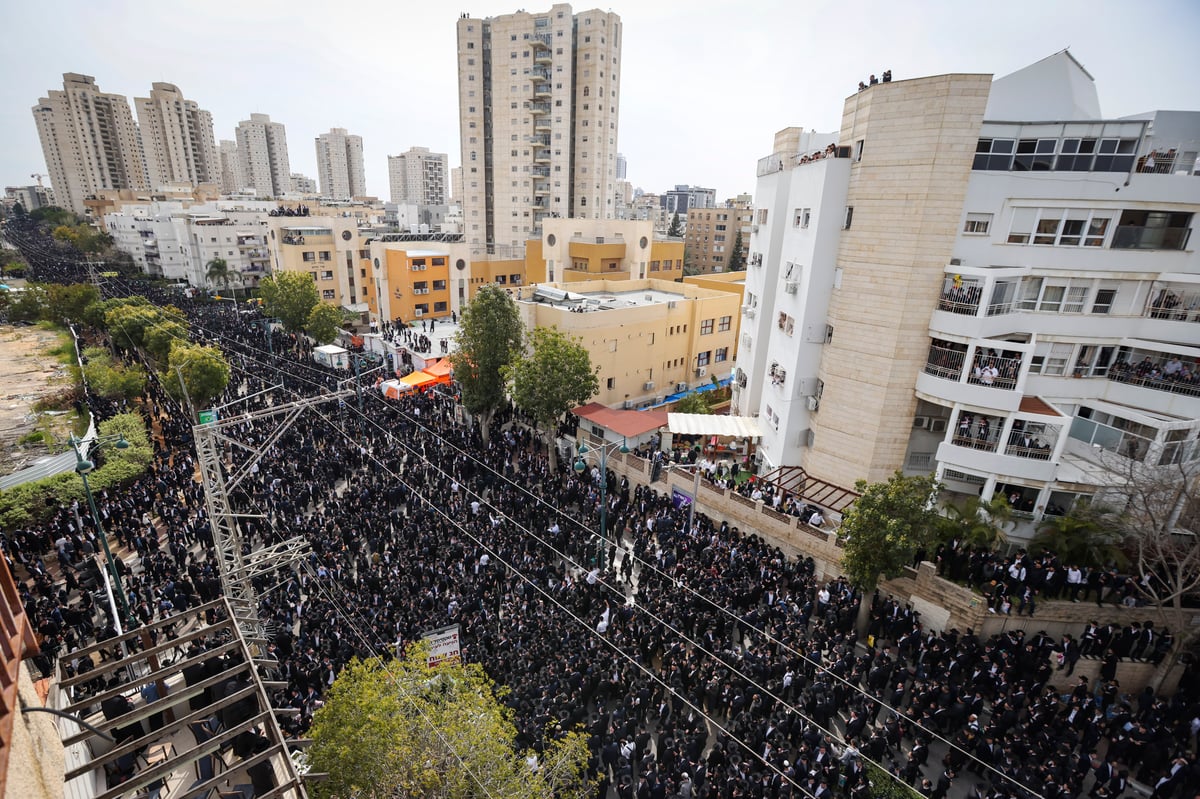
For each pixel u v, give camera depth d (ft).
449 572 70.13
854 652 61.31
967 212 70.38
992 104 79.82
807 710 51.65
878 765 45.83
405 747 35.63
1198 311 65.16
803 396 87.15
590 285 160.86
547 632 58.80
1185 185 64.34
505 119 260.42
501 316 106.83
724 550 73.00
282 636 60.95
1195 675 56.03
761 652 57.82
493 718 39.83
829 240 80.23
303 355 172.96
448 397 130.11
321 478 94.73
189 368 119.03
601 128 254.88
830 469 83.87
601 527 75.31
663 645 59.88
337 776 35.14
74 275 291.38
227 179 648.38
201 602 68.69
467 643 59.16
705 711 55.26
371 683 38.70
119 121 537.65
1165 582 62.28
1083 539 62.80
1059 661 57.57
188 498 89.45
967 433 71.97
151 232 307.78
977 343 68.18
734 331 161.48
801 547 75.66
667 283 167.94
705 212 359.46
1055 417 65.98
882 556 58.39
